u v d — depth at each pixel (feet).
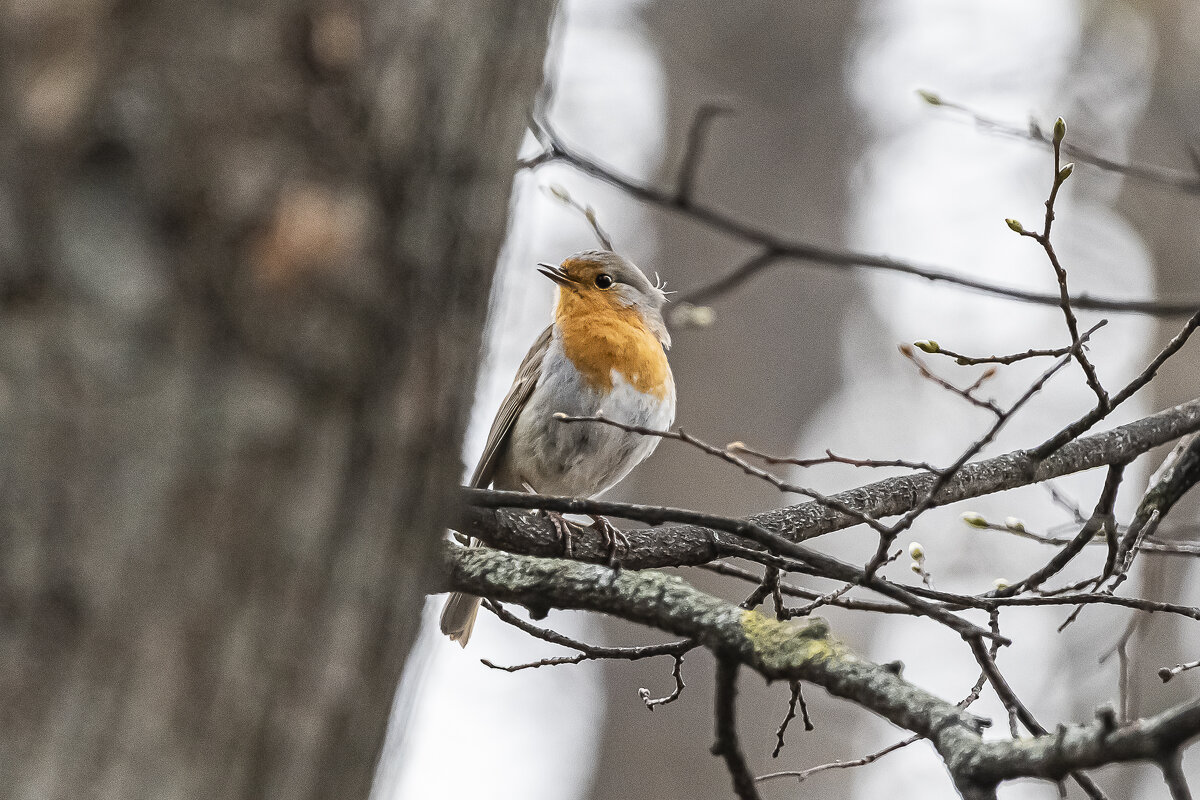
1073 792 61.11
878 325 68.69
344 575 9.81
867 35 68.08
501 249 11.21
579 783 55.26
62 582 8.78
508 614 24.25
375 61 9.92
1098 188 71.41
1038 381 20.33
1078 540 23.21
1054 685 66.59
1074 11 67.77
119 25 9.32
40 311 8.96
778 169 65.98
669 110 67.36
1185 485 26.00
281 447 9.49
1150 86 70.64
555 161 33.91
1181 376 67.46
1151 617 31.63
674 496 58.65
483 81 10.61
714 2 68.90
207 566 9.20
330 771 9.78
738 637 18.20
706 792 53.31
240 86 9.46
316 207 9.62
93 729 8.75
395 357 10.07
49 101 9.14
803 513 27.14
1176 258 70.08
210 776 9.11
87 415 8.96
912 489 27.81
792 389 61.67
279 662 9.46
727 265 62.85
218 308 9.36
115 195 9.20
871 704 16.81
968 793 15.06
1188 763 66.95
